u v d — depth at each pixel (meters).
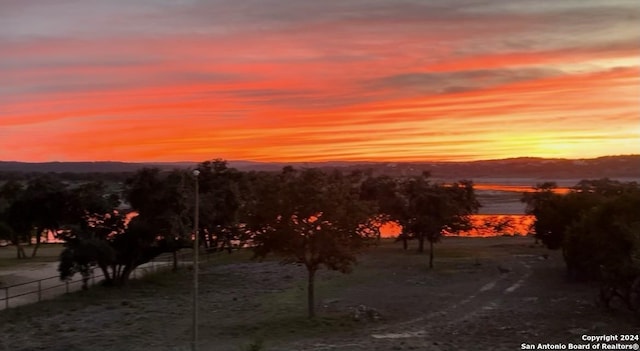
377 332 34.22
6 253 83.12
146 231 51.75
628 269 36.97
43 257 75.94
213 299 45.75
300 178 38.47
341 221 37.88
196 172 29.30
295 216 38.16
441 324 36.47
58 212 55.75
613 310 39.69
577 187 86.38
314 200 37.31
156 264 66.19
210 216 63.53
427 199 63.47
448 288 50.34
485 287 50.72
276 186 38.25
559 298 44.72
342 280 54.09
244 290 49.72
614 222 39.66
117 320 38.09
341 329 35.03
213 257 72.56
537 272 58.88
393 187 76.19
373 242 41.00
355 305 42.75
